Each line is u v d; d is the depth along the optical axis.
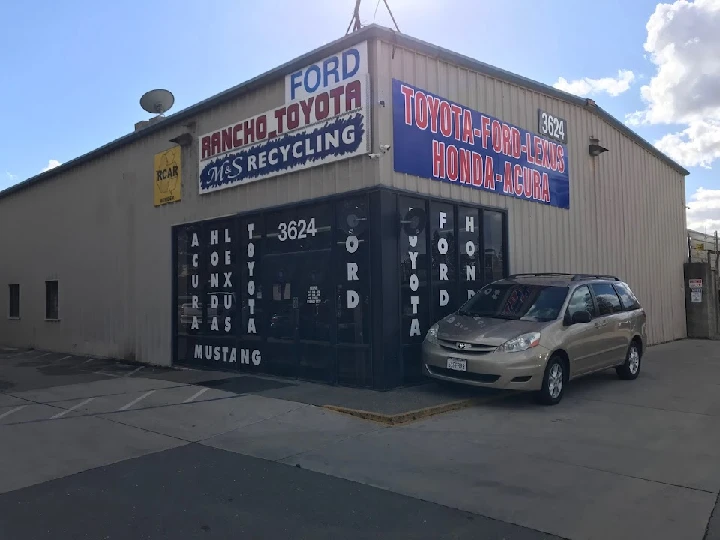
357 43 9.66
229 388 9.96
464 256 10.91
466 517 4.72
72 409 8.60
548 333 8.65
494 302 9.76
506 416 8.03
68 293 17.56
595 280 10.39
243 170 11.77
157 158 14.19
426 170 10.15
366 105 9.49
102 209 16.19
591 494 5.19
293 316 10.70
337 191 9.95
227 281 12.20
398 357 9.45
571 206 14.36
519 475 5.68
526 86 12.86
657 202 19.12
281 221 11.02
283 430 7.33
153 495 5.25
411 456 6.28
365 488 5.37
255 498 5.16
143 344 14.45
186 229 13.34
